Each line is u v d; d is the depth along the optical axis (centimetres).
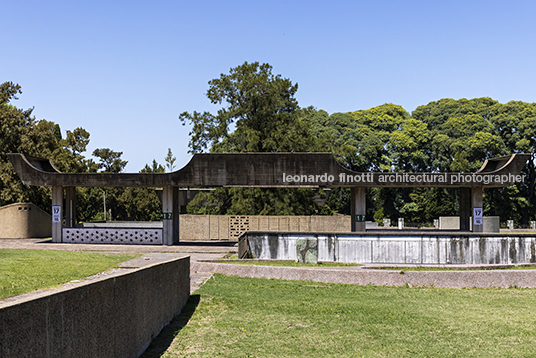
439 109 7131
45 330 463
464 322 1045
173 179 2864
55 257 1702
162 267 891
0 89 4328
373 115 7381
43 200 3897
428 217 6000
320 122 7125
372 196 7238
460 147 6400
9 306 410
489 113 6781
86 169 6294
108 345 610
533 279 1512
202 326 940
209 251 2558
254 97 4353
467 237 1948
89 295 557
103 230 2962
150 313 802
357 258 1964
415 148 6906
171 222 2933
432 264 1908
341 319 1044
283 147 4281
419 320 1052
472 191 3144
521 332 967
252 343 841
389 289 1435
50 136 4581
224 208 4591
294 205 4241
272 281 1516
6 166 3712
